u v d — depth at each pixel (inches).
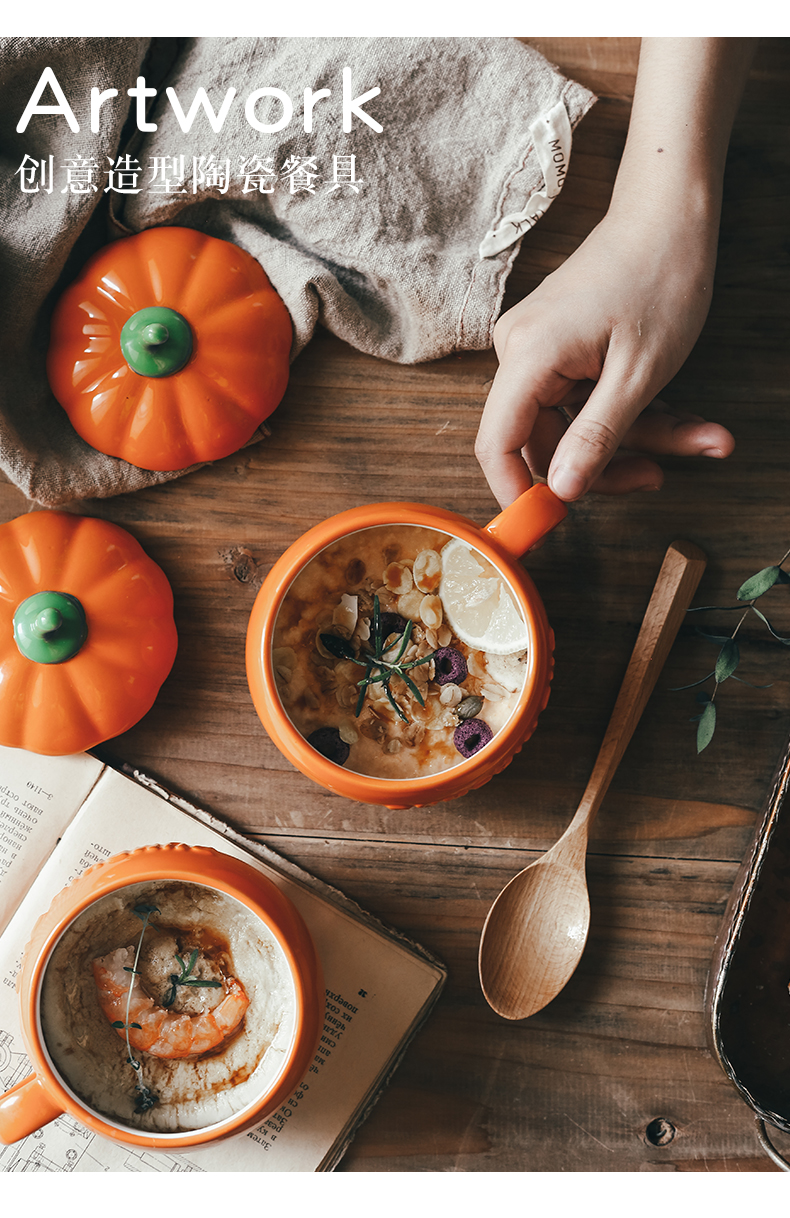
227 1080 24.0
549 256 25.9
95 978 24.0
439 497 26.0
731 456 26.1
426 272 25.0
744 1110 26.0
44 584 24.6
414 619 24.7
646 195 24.1
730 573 26.2
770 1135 26.1
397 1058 25.6
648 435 25.1
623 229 24.0
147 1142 22.8
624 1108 26.0
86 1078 23.7
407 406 26.0
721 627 26.1
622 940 26.1
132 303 24.4
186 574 26.0
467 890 26.0
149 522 26.0
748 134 26.0
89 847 25.5
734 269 26.0
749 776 26.2
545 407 25.4
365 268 25.2
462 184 25.2
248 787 26.0
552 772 26.1
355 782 23.4
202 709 26.0
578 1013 26.1
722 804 26.2
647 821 26.2
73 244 24.5
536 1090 26.0
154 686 25.1
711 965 26.0
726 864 26.2
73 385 24.7
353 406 26.0
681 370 26.1
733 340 26.1
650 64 24.3
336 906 25.6
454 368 26.0
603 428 23.4
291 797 26.0
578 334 23.7
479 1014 26.0
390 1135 25.9
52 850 25.5
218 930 24.4
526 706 23.6
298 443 26.0
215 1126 23.0
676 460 26.1
